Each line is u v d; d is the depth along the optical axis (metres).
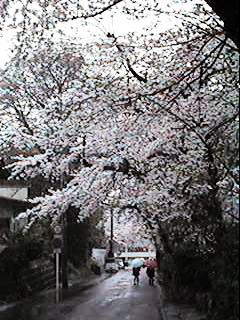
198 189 13.62
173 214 16.44
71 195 18.77
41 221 34.91
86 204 19.41
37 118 16.88
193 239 16.75
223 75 12.16
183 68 12.88
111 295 28.84
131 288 34.91
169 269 22.89
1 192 35.50
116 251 79.62
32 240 26.52
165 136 13.94
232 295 11.09
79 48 14.78
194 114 13.05
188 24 13.71
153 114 13.62
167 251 22.72
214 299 12.70
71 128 15.49
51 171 18.14
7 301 24.12
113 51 14.09
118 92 13.57
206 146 11.93
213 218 12.64
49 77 23.14
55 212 24.11
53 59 18.81
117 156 15.45
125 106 13.69
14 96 24.86
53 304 23.45
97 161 16.34
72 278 40.84
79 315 19.19
